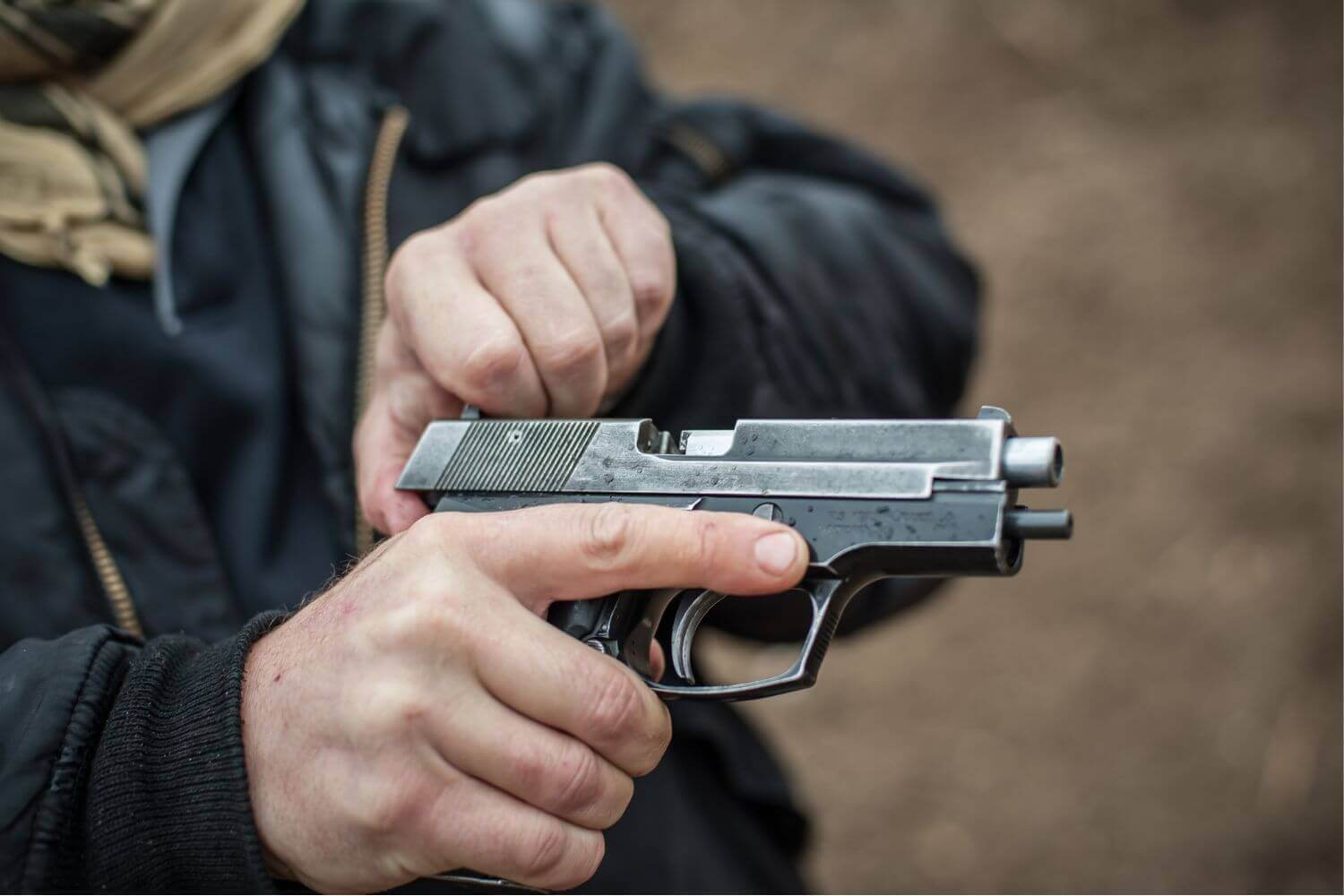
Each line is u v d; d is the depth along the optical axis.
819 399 1.42
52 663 1.06
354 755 0.93
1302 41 4.91
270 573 1.43
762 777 1.64
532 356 1.15
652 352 1.30
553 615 1.02
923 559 0.95
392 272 1.23
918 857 3.43
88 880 1.01
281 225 1.50
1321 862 3.24
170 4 1.46
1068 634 3.76
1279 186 4.54
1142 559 3.85
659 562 0.95
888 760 3.60
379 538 1.43
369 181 1.53
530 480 1.11
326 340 1.46
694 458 1.05
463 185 1.60
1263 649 3.60
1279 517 3.83
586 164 1.69
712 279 1.34
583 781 0.95
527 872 0.95
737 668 3.64
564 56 1.79
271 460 1.46
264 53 1.54
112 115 1.49
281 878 1.03
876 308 1.57
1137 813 3.41
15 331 1.39
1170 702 3.59
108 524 1.35
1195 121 4.81
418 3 1.66
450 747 0.92
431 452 1.17
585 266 1.19
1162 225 4.54
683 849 1.51
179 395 1.43
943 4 5.23
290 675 0.97
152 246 1.45
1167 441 4.07
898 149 4.96
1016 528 0.94
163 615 1.35
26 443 1.34
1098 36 5.06
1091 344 4.32
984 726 3.63
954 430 0.96
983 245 4.61
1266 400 4.07
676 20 5.41
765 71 5.23
